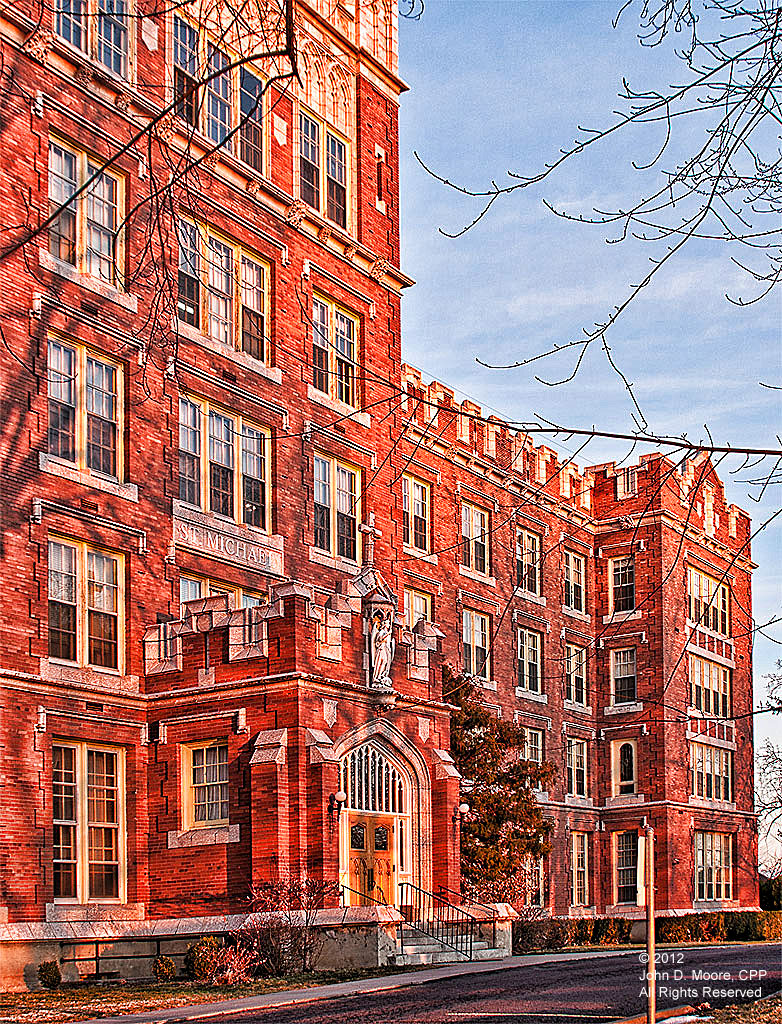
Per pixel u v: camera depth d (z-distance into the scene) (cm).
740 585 6506
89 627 2800
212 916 2698
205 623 2900
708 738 5959
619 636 5775
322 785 2695
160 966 2508
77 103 2881
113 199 2994
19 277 2666
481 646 4891
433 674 3309
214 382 3228
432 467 4641
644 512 1401
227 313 3378
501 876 3872
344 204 3953
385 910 2788
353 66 4044
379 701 3012
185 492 3138
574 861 5431
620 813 5609
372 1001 2088
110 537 2844
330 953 2623
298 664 2778
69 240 2856
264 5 1402
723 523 6438
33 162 2736
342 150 3975
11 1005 2072
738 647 6406
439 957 2880
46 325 2725
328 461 3691
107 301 2900
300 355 3594
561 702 5447
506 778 3969
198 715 2850
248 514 3344
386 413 3959
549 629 5406
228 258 3391
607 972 2611
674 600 5788
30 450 2659
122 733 2834
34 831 2548
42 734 2606
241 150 3469
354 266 3897
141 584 2925
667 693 5625
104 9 3023
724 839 6072
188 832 2814
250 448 3384
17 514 2606
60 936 2497
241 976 2425
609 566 5875
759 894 6372
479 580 4894
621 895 5559
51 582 2716
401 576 3947
